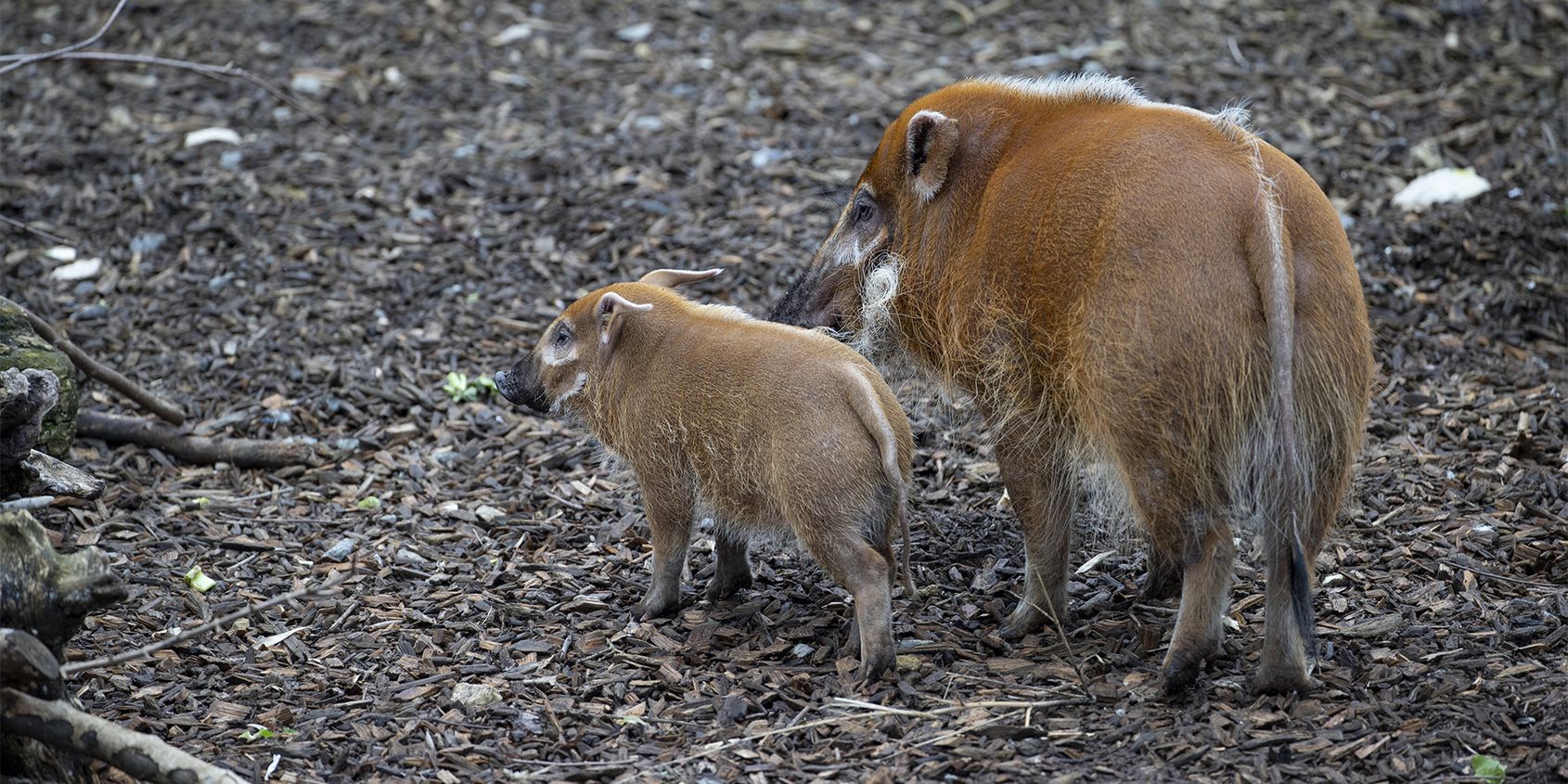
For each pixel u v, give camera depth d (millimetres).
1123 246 7059
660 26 18016
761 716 7543
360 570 9219
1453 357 11727
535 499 10188
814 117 15781
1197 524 7180
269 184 14445
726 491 8086
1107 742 7148
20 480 8266
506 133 15539
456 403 11484
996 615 8656
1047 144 7852
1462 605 8430
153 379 11633
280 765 7102
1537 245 13078
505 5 18453
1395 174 14414
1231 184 7039
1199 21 17688
